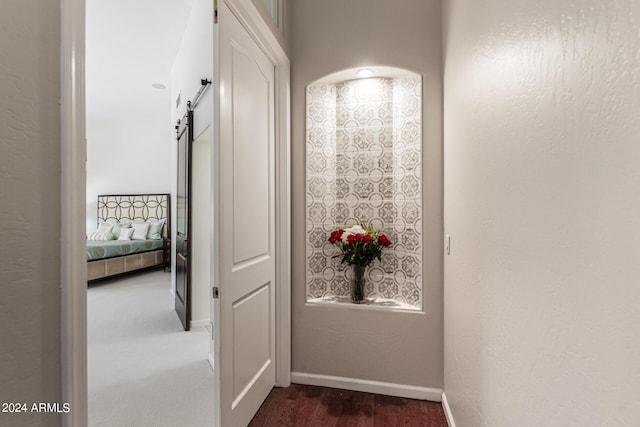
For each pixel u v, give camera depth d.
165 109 6.29
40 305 0.68
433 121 2.06
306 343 2.24
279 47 2.04
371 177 2.37
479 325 1.25
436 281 2.05
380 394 2.12
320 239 2.34
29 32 0.66
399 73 2.20
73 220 0.73
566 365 0.67
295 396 2.08
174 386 2.23
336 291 2.39
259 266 1.95
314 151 2.30
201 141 3.17
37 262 0.67
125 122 6.96
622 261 0.51
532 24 0.80
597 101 0.57
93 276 5.11
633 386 0.49
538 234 0.78
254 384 1.87
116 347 2.85
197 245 3.29
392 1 2.13
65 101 0.72
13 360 0.63
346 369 2.18
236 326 1.66
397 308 2.12
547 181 0.74
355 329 2.17
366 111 2.37
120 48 3.80
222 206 1.53
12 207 0.63
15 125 0.63
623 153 0.51
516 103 0.90
